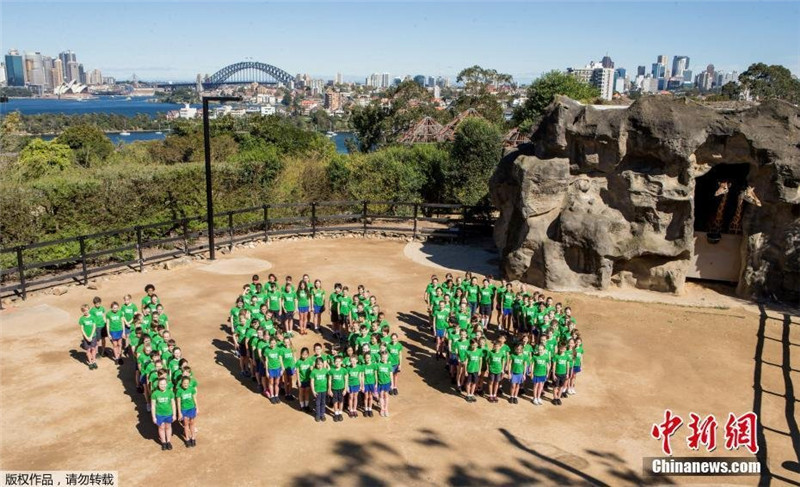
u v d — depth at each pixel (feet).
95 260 76.59
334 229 96.78
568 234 69.21
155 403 37.58
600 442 41.01
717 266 73.05
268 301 56.59
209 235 79.61
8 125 125.18
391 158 109.09
